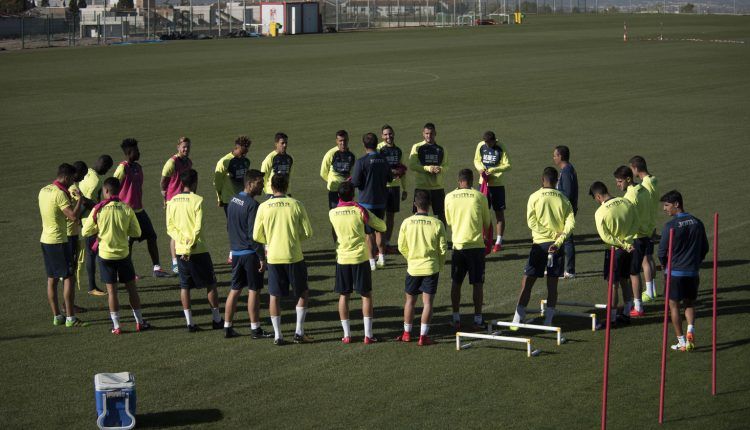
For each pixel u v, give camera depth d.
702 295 12.32
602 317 11.62
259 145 25.55
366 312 10.66
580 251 15.06
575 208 14.02
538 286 13.03
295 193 19.42
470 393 9.11
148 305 12.37
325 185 20.23
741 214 16.95
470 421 8.43
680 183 19.88
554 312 11.23
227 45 71.44
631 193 11.82
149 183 20.62
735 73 45.09
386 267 14.19
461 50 63.12
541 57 56.28
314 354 10.35
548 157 23.44
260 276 10.79
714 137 26.48
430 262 10.49
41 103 35.06
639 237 12.10
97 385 8.37
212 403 8.96
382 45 69.19
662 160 22.83
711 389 9.12
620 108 33.12
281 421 8.52
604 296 12.50
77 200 11.93
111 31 90.62
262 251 10.77
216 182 14.58
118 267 11.00
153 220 17.28
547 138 26.59
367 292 10.61
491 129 28.31
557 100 35.56
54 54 62.72
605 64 51.06
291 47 67.88
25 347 10.66
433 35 84.25
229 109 33.28
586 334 10.95
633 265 11.36
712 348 9.88
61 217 11.21
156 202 18.75
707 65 49.56
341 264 10.55
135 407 8.48
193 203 10.91
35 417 8.68
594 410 8.65
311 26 92.19
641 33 82.31
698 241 10.11
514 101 35.31
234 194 14.60
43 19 92.25
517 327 10.87
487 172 15.10
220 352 10.47
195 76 45.78
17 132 28.00
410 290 10.62
